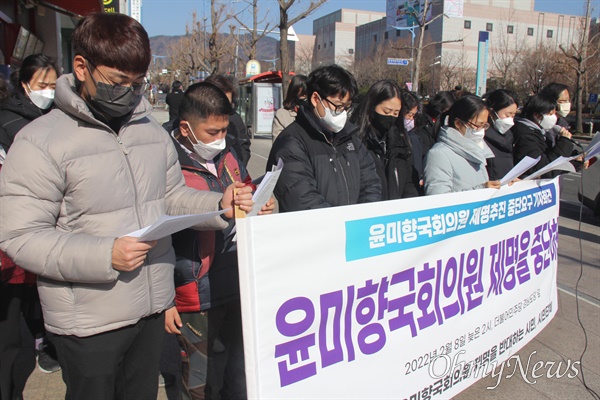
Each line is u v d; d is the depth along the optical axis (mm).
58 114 1682
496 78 38031
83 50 1576
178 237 2174
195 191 2082
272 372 1856
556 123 4797
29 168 1574
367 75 39625
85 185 1651
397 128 3346
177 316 2146
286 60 10883
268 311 1825
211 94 2105
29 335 2947
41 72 3014
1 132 2814
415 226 2266
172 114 4379
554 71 30469
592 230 6664
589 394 2879
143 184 1811
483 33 16484
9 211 1579
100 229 1706
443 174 3121
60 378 2975
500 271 2877
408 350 2311
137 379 2010
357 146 2824
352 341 2084
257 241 1778
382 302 2178
